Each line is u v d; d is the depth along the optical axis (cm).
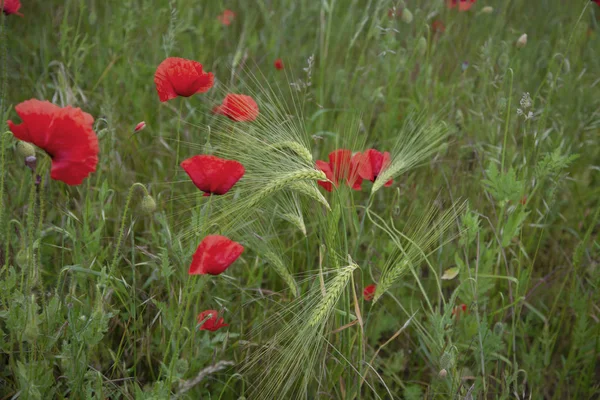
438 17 176
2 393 88
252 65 158
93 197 111
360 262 112
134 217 113
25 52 151
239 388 99
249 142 88
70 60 124
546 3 198
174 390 92
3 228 94
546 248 127
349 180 90
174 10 130
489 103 132
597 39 172
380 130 137
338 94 140
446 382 94
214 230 92
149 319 100
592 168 135
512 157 119
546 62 164
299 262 114
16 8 111
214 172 80
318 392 91
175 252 90
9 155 118
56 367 92
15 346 92
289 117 93
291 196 98
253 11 182
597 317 110
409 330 109
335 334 98
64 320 89
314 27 179
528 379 103
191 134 130
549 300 117
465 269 100
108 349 91
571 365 104
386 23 160
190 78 92
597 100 145
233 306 105
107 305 92
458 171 124
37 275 85
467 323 100
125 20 153
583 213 131
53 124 74
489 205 120
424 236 90
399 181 128
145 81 139
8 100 134
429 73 140
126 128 130
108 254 103
